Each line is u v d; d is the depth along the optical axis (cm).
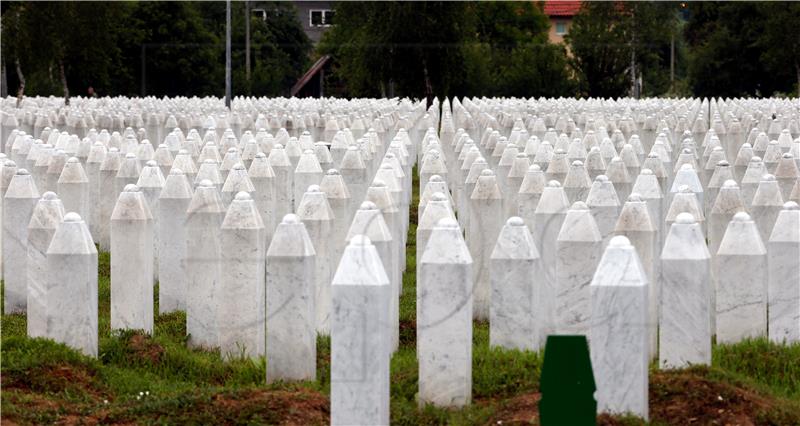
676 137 3028
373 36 6172
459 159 2362
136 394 1362
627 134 3161
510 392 1287
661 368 1288
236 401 1259
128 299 1561
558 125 3200
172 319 1669
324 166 2328
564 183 1859
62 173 1992
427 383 1251
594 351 1150
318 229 1517
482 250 1717
